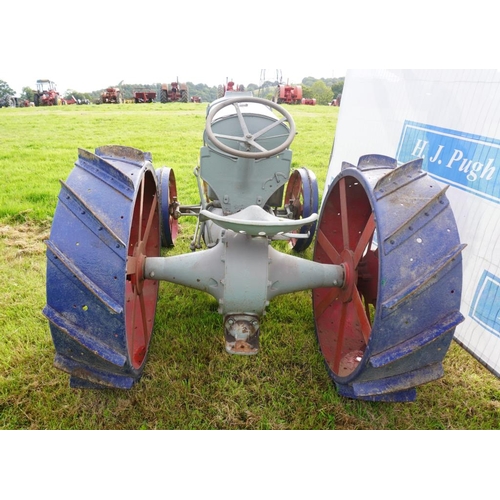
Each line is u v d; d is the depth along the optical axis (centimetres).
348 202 275
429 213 193
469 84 305
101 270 182
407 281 182
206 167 279
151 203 301
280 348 276
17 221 467
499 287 274
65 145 962
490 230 283
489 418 235
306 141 1078
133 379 210
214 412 229
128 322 246
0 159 791
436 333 185
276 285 239
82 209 191
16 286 336
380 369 194
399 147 390
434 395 248
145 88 3250
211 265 237
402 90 388
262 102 270
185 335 287
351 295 244
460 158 312
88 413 226
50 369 250
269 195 290
